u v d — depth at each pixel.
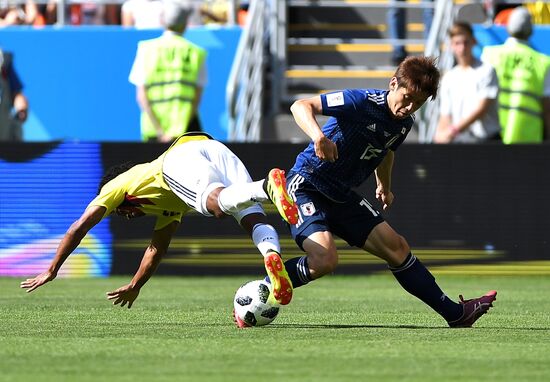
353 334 21.83
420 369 17.02
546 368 17.27
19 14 56.47
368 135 22.69
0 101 47.47
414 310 28.66
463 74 44.16
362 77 54.78
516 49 47.25
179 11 46.41
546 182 41.31
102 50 53.75
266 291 23.05
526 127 47.44
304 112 22.00
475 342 20.50
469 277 41.47
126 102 53.81
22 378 15.96
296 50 56.03
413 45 55.19
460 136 44.19
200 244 41.75
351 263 41.88
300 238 22.97
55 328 23.09
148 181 23.38
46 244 42.25
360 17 56.94
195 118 46.91
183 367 17.06
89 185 42.03
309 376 16.22
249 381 15.73
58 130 53.94
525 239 41.41
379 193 24.80
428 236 41.47
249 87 51.12
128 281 40.09
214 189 22.61
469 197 41.44
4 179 42.31
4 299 32.06
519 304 31.16
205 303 30.77
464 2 55.47
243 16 56.44
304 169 23.19
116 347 19.47
